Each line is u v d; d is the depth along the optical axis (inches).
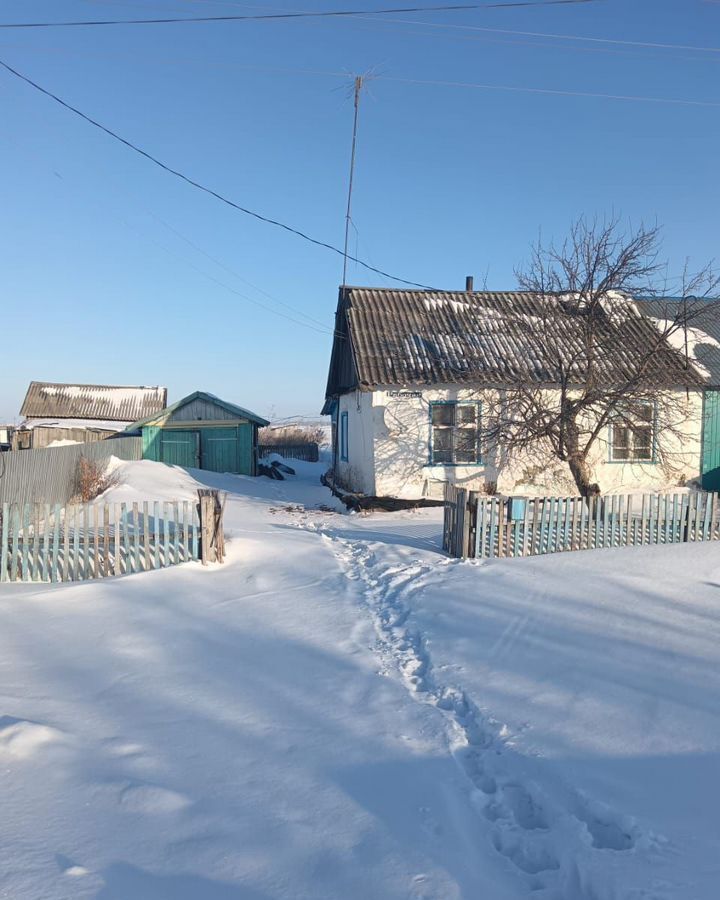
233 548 418.6
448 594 329.7
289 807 153.2
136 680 231.8
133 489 711.7
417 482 689.6
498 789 166.2
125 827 142.6
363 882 127.3
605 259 642.8
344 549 459.2
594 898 126.4
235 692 222.5
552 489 706.2
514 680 229.0
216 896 121.8
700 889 123.6
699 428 722.8
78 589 343.0
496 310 794.2
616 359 682.8
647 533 446.9
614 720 196.9
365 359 696.4
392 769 171.8
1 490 555.2
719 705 201.9
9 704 204.8
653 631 269.1
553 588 330.3
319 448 1958.7
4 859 129.4
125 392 1766.7
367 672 241.0
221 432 1148.5
